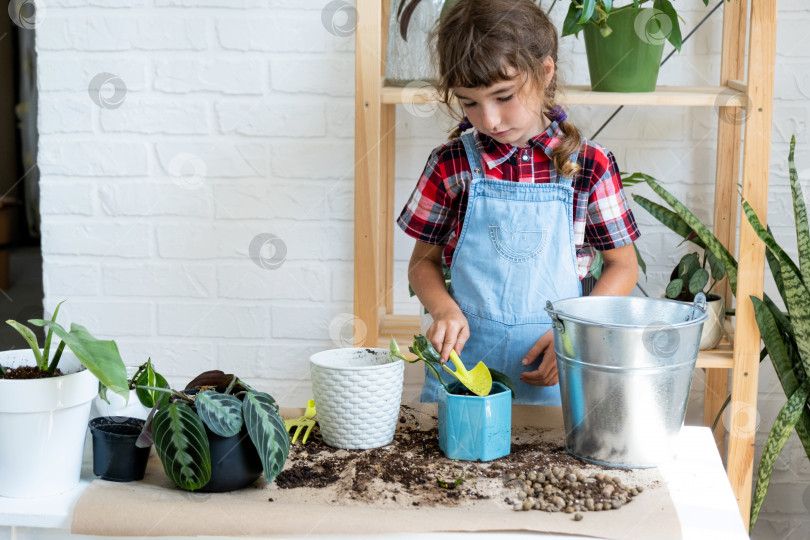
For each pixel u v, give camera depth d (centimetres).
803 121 173
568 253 128
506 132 116
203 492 83
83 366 86
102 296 180
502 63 107
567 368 91
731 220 171
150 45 171
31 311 239
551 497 81
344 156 174
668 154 176
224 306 180
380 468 88
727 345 159
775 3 137
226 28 170
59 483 83
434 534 76
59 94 173
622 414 88
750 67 139
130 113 174
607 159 131
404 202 180
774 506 187
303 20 170
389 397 94
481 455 91
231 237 177
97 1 170
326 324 180
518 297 128
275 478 85
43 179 176
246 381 182
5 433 80
